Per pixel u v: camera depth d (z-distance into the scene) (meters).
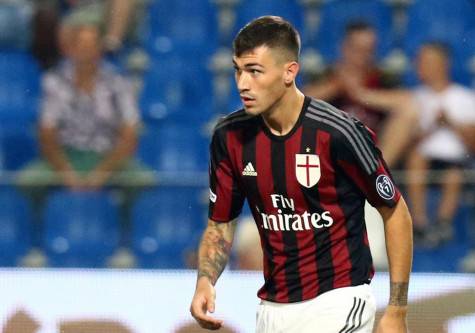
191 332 20.98
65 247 25.48
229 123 13.48
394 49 32.97
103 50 31.56
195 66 32.97
